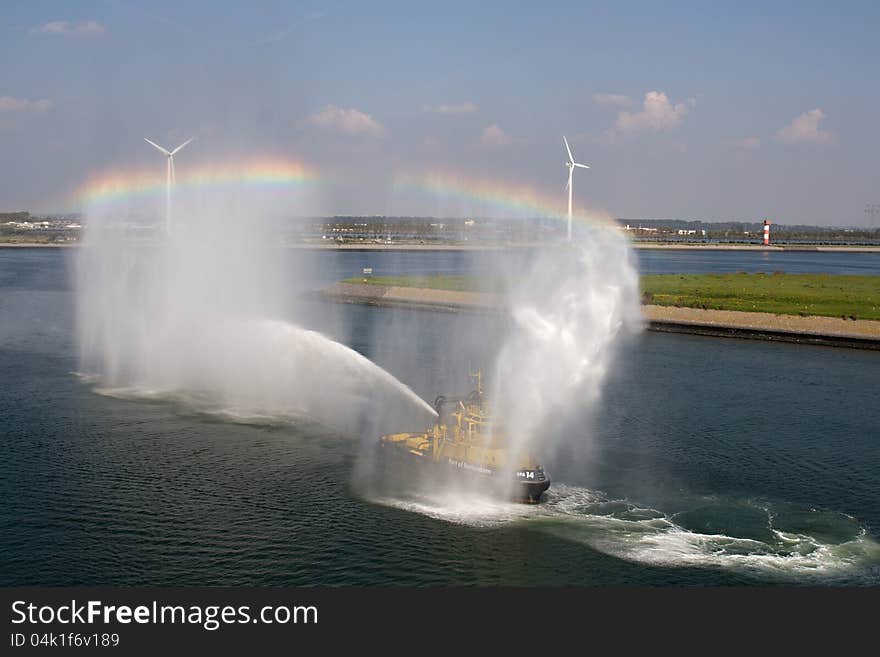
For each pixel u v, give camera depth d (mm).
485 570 42688
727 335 130875
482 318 142375
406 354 101312
